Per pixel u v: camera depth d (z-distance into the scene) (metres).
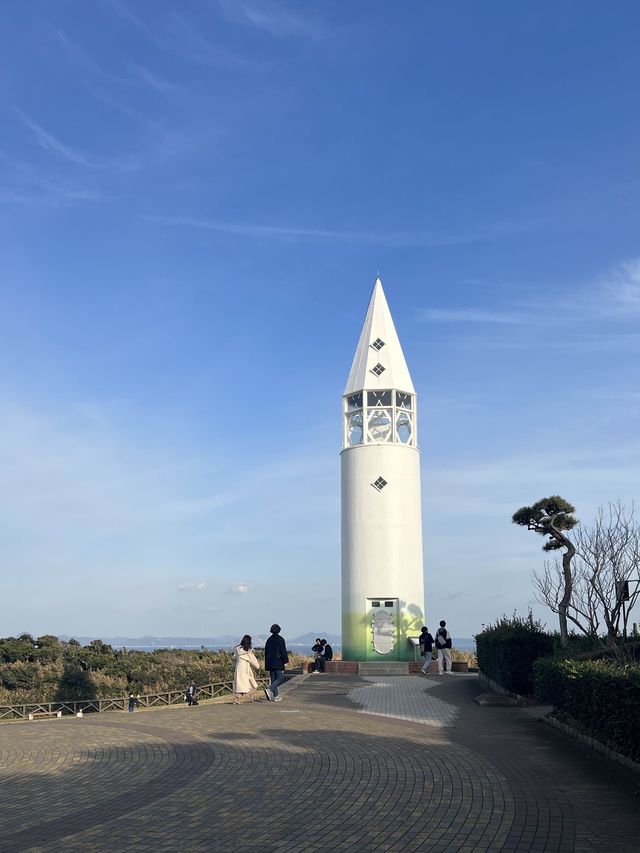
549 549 22.59
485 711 18.66
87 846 7.82
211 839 8.02
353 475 35.38
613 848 7.70
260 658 38.34
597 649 17.78
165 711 18.95
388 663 32.22
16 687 38.75
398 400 36.66
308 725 15.81
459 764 11.68
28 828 8.48
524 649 20.53
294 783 10.44
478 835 8.12
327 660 34.56
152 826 8.51
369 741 13.78
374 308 37.59
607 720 12.38
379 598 33.91
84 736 14.54
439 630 30.95
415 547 34.88
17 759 12.40
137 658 45.88
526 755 12.52
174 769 11.38
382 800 9.52
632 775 10.94
